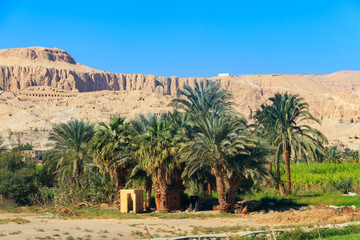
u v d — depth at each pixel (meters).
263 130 52.00
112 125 38.00
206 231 23.69
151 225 26.25
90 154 44.06
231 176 36.16
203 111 46.72
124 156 37.12
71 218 30.09
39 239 19.47
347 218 27.98
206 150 34.59
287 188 48.59
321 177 56.28
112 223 26.94
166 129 36.62
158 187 36.47
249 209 38.41
